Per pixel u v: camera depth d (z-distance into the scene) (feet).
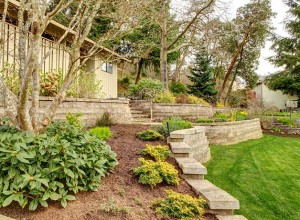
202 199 11.32
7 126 10.99
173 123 23.94
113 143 17.33
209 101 67.62
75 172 9.89
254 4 68.69
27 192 8.98
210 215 11.12
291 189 16.84
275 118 60.49
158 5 30.07
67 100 20.57
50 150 9.52
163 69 50.16
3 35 10.42
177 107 40.19
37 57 9.58
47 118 11.34
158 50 64.28
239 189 16.51
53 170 9.21
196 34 51.31
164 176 12.76
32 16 10.01
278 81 73.92
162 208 10.32
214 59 82.94
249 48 77.15
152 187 12.09
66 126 12.16
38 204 9.04
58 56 31.91
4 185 8.68
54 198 8.91
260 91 112.78
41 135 10.22
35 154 9.27
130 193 11.23
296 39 75.41
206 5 44.14
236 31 69.46
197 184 13.08
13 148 8.98
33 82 11.31
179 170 14.57
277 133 54.03
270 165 23.22
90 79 28.55
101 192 10.75
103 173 11.44
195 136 21.76
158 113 37.91
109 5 12.26
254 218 12.59
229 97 75.56
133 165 13.88
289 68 74.38
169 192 11.59
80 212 9.16
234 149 30.30
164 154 15.74
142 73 75.82
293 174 20.44
